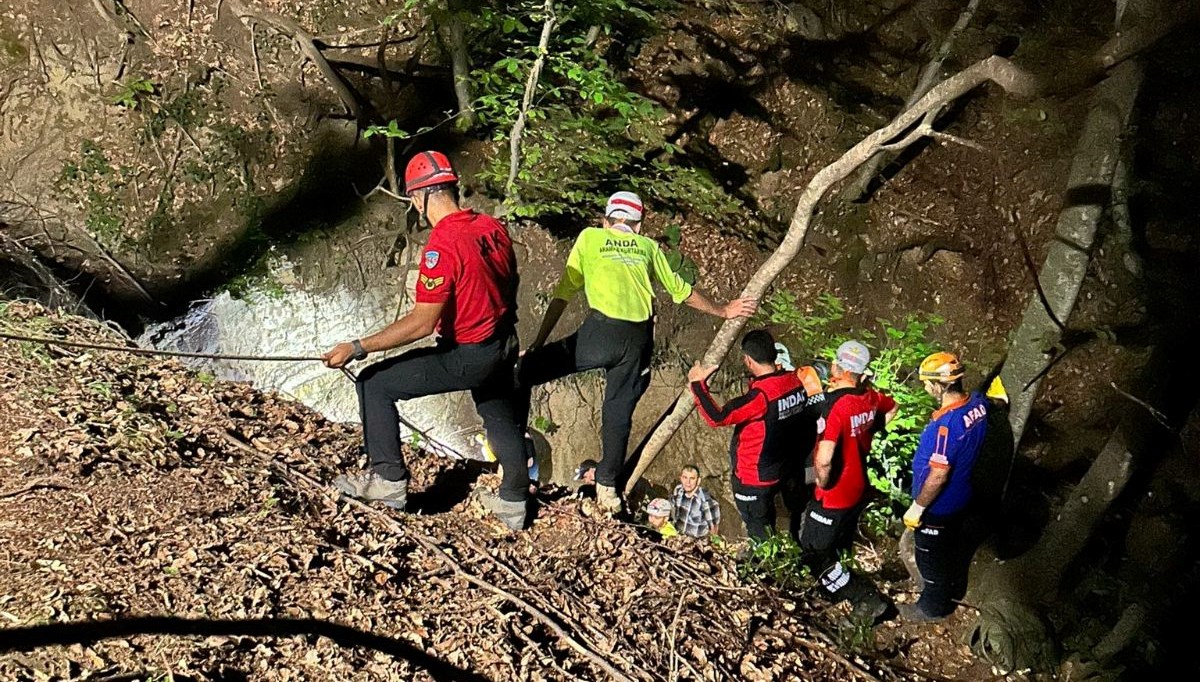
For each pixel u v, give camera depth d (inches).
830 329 482.3
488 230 169.3
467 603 169.5
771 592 216.5
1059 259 246.7
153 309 427.8
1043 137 498.0
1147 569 257.3
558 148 466.3
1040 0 518.6
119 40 448.5
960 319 492.4
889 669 210.7
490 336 171.6
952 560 239.3
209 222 447.8
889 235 505.7
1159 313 440.8
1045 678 239.3
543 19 383.9
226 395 231.8
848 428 224.5
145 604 140.3
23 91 435.5
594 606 183.5
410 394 178.4
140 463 180.7
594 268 206.5
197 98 456.1
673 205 494.6
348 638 148.3
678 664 174.9
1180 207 459.2
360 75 486.9
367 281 455.8
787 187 525.7
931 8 554.6
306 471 200.1
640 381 215.0
